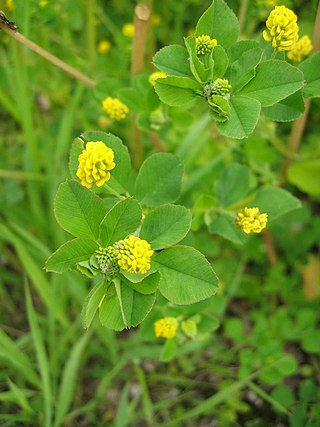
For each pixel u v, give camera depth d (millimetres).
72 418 125
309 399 117
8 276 138
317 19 94
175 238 71
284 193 91
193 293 69
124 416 112
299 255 134
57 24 133
